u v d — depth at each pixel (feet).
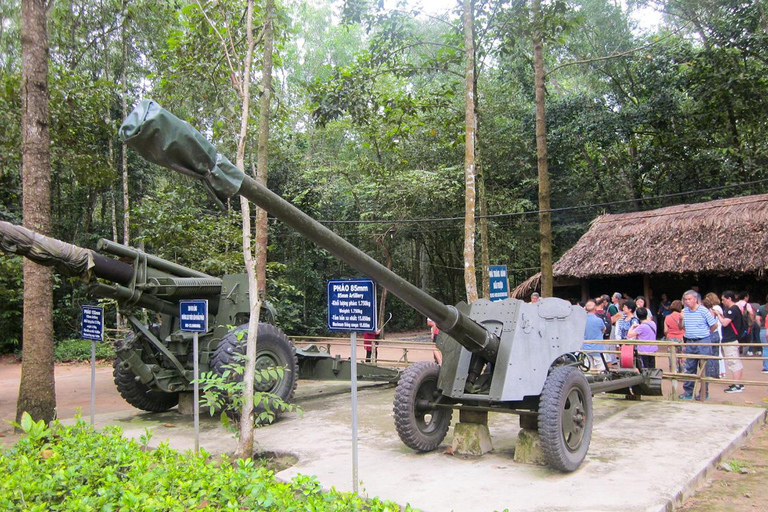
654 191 70.85
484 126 66.69
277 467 18.25
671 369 27.50
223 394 21.67
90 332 22.31
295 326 74.90
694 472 15.84
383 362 41.55
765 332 34.73
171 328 26.16
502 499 13.99
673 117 64.59
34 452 14.89
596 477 15.55
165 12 51.57
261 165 28.76
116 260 23.31
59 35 51.72
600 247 52.34
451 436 20.89
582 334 19.51
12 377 46.57
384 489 14.93
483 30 35.09
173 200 40.75
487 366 19.29
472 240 30.22
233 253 40.68
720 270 44.50
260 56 30.58
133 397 26.11
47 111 24.95
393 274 14.37
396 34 34.71
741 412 23.72
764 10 56.90
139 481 12.09
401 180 57.41
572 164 72.13
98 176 43.73
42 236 16.40
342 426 22.79
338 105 35.68
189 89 29.01
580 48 67.77
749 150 61.57
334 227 73.92
